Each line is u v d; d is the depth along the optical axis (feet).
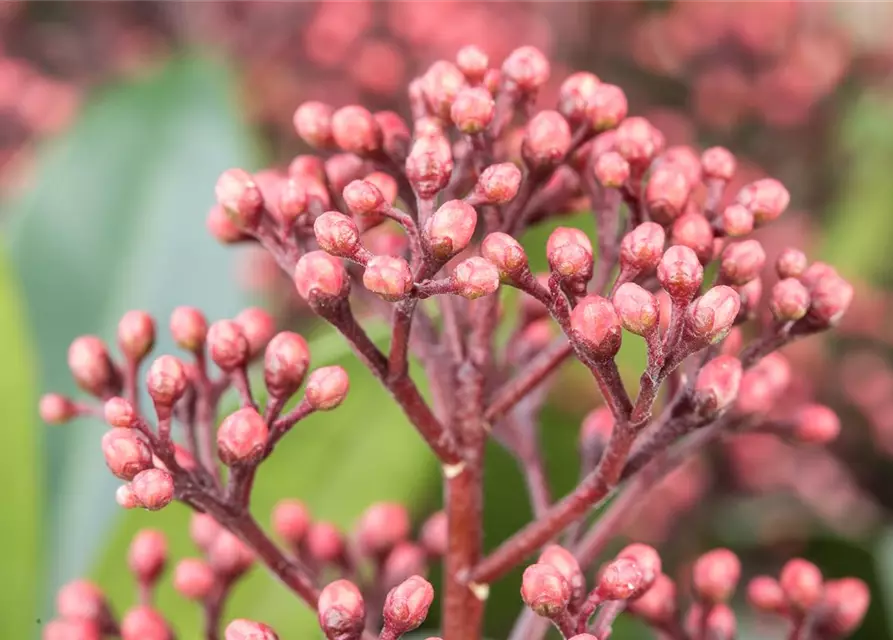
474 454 0.68
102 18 1.78
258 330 0.69
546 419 0.92
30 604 0.79
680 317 0.60
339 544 0.74
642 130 0.66
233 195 0.65
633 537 1.16
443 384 0.68
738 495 1.35
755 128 1.63
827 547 0.90
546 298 0.61
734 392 0.63
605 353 0.61
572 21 1.68
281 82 1.53
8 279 0.81
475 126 0.64
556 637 0.87
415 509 0.90
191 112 0.93
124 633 0.69
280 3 1.58
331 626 0.62
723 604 0.70
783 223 1.55
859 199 1.52
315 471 0.82
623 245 0.62
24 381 0.80
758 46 1.60
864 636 0.89
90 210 0.91
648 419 0.62
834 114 1.63
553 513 0.66
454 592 0.68
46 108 1.61
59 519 0.84
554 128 0.65
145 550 0.72
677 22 1.64
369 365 0.65
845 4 1.78
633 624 0.88
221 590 0.72
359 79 1.50
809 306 0.66
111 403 0.63
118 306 0.89
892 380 1.47
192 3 1.72
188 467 0.65
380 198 0.61
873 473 1.48
